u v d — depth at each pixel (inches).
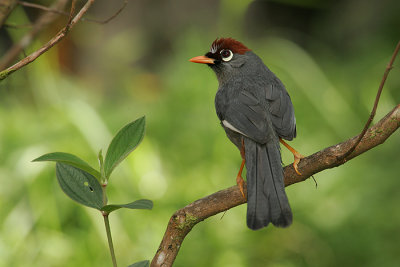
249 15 682.2
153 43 641.6
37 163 427.8
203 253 389.1
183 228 181.9
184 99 515.2
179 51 580.1
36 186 418.9
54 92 525.0
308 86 542.0
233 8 582.9
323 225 417.4
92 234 401.4
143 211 414.3
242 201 189.9
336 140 507.5
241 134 267.6
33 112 514.9
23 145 454.0
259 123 257.1
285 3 705.0
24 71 514.3
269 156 239.1
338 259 404.5
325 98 534.6
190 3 637.3
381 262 386.0
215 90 518.9
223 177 448.5
